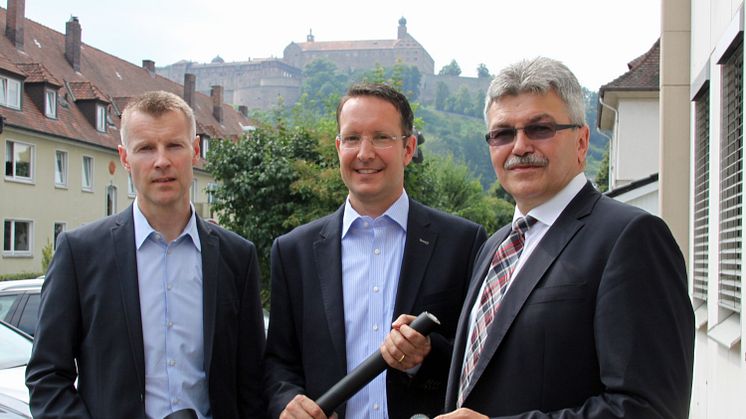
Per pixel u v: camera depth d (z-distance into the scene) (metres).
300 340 2.81
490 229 27.89
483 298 2.16
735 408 4.55
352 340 2.72
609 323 1.75
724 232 5.08
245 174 11.68
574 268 1.87
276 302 2.87
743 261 4.13
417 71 146.75
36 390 2.46
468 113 136.88
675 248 1.83
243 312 2.87
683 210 6.96
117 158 32.88
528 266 1.97
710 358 5.53
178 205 2.70
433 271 2.78
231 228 12.01
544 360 1.85
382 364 2.23
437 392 2.62
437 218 2.92
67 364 2.54
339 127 2.87
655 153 18.52
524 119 2.05
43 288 2.63
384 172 2.77
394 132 2.79
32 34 33.31
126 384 2.54
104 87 36.16
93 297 2.59
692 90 6.40
